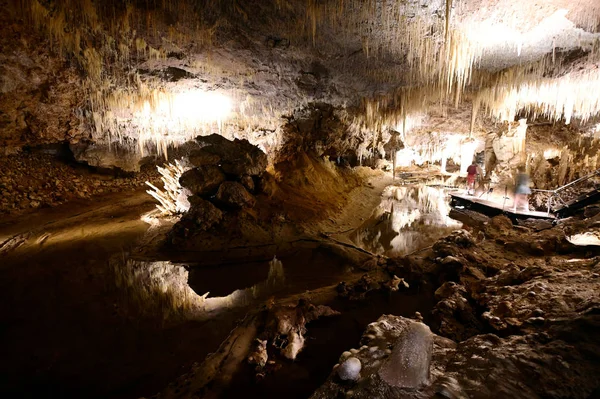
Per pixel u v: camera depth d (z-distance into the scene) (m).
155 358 3.75
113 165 13.37
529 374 2.46
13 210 10.02
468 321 3.95
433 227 9.62
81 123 10.39
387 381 2.46
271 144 11.99
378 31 5.49
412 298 4.88
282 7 4.80
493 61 7.38
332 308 4.59
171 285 5.82
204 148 8.87
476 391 2.34
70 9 4.84
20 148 11.38
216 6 4.78
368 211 11.48
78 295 5.37
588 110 10.09
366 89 9.50
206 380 3.12
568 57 6.95
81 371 3.53
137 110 9.43
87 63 6.81
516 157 10.61
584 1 4.58
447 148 17.22
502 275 4.78
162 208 10.49
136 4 4.71
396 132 16.67
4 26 5.60
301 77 8.12
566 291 3.70
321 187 11.69
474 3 4.66
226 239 7.53
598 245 5.55
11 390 3.26
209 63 7.03
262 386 3.06
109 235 8.53
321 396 2.51
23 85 7.79
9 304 5.02
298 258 7.21
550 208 8.89
